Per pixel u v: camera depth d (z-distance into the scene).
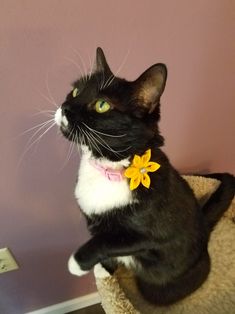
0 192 0.45
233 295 0.47
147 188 0.35
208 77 0.46
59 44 0.37
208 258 0.47
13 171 0.44
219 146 0.55
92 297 0.63
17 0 0.33
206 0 0.40
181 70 0.44
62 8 0.35
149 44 0.41
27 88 0.38
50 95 0.39
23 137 0.41
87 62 0.39
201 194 0.53
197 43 0.42
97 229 0.38
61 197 0.49
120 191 0.35
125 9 0.37
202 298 0.46
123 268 0.47
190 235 0.41
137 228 0.36
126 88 0.32
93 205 0.36
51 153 0.44
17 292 0.57
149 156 0.34
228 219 0.54
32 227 0.50
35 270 0.56
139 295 0.46
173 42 0.41
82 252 0.37
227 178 0.51
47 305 0.61
